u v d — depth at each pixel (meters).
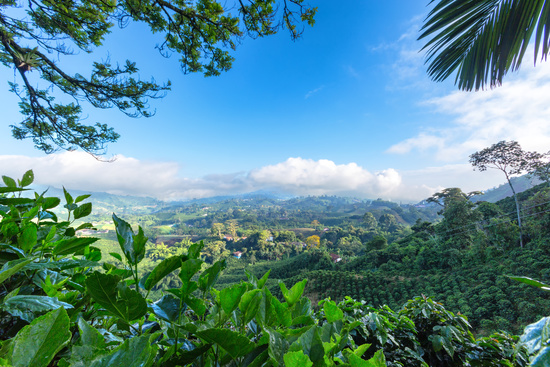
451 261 33.19
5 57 4.59
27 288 0.68
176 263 0.52
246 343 0.38
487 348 2.18
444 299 25.94
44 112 5.48
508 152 31.89
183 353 0.41
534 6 2.19
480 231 33.34
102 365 0.29
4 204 0.92
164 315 0.50
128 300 0.43
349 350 0.52
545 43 2.16
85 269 0.87
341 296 33.59
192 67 4.64
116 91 5.26
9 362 0.28
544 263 22.56
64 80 5.29
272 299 0.55
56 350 0.30
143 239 0.51
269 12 3.69
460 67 2.98
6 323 0.59
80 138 5.96
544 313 17.56
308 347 0.41
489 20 2.52
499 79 2.58
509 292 21.50
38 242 0.78
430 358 2.39
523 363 1.95
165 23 4.14
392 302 29.42
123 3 3.79
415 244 43.84
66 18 4.27
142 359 0.31
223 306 0.47
